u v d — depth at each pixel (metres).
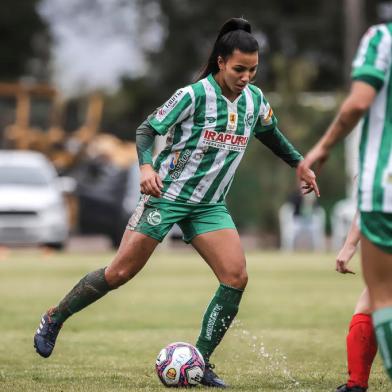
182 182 25.23
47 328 26.59
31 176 96.69
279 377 26.67
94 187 107.19
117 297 50.03
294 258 82.81
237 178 120.25
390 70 19.16
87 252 96.81
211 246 25.30
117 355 31.30
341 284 56.84
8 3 175.88
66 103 124.81
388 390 24.33
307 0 168.75
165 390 24.33
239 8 166.12
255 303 46.78
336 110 116.75
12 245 92.44
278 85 117.81
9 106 122.56
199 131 24.98
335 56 166.88
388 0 164.12
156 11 193.00
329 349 32.44
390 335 18.81
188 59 171.88
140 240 25.38
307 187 24.48
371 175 19.14
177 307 45.53
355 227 23.78
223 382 25.31
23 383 25.59
